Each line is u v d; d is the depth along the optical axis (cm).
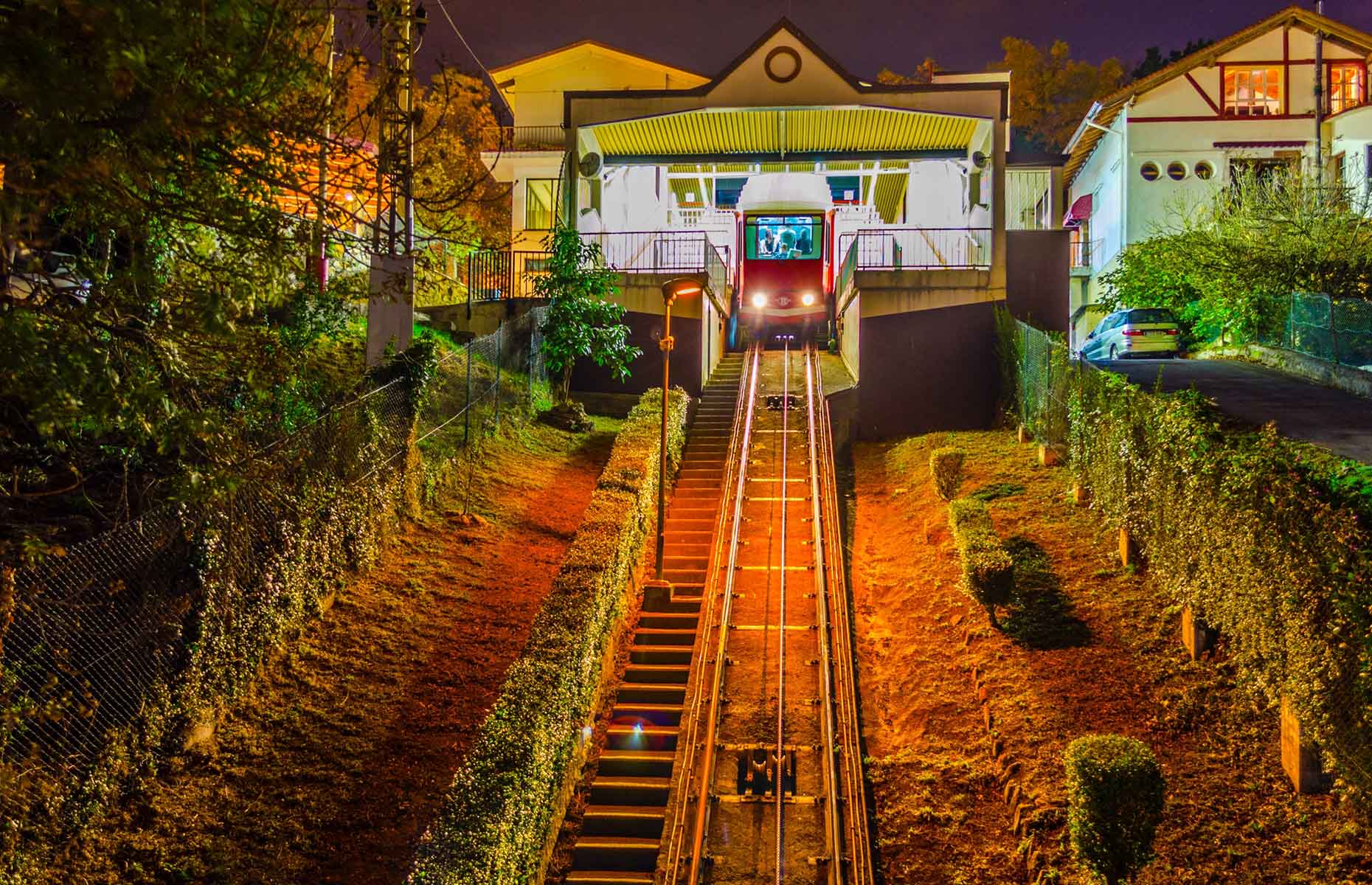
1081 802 1123
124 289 901
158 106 780
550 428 2811
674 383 3259
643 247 3603
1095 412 2077
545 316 3097
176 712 1245
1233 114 4112
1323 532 1200
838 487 2720
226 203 876
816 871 1342
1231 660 1444
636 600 2109
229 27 803
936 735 1560
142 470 1348
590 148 3638
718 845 1401
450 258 3347
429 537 1947
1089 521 2042
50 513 1255
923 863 1318
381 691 1466
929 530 2225
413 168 1078
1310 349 2600
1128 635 1617
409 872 1105
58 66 713
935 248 3562
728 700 1719
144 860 1105
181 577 1270
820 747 1588
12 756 1048
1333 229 2936
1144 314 3175
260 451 1241
